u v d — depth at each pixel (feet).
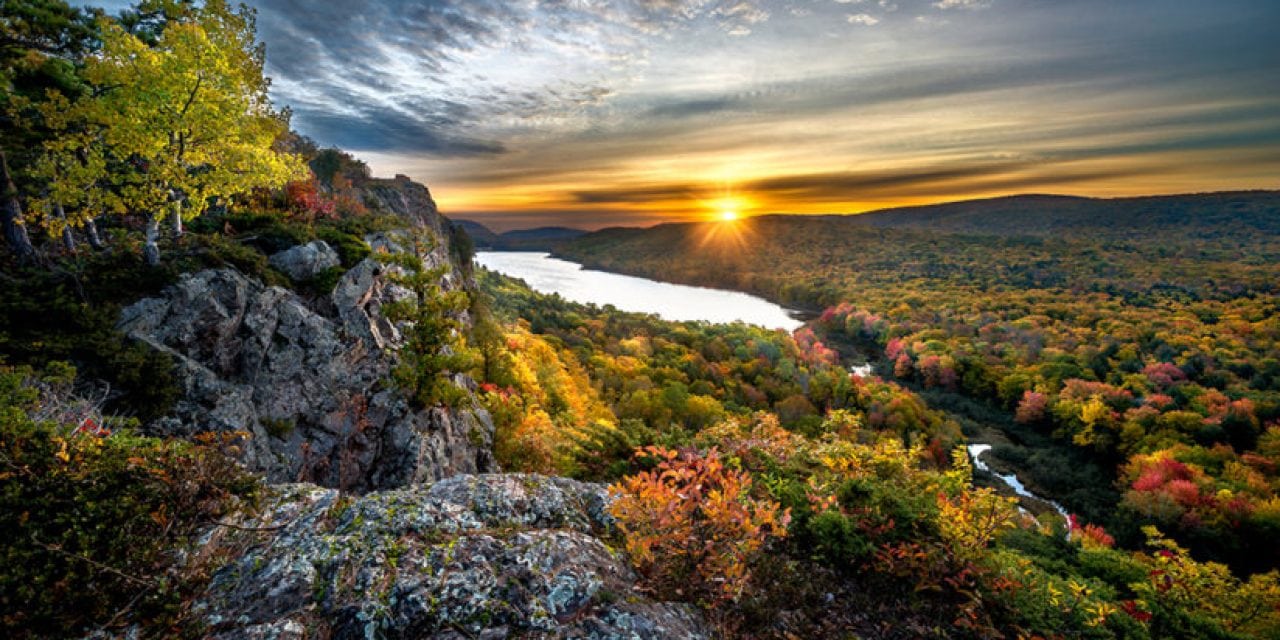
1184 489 152.05
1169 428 204.54
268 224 59.00
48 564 12.59
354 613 13.53
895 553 21.63
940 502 23.56
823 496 24.82
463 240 279.08
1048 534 45.83
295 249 54.44
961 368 314.35
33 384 26.08
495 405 89.81
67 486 14.23
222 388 39.88
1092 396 232.73
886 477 30.12
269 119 47.88
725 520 18.16
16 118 40.29
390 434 53.11
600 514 21.81
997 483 194.59
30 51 43.68
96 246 47.01
